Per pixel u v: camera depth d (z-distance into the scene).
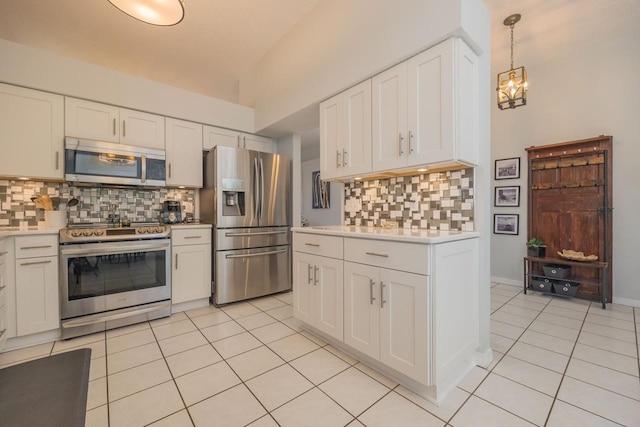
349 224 2.73
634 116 2.92
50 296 2.14
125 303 2.45
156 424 1.31
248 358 1.91
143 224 3.04
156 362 1.85
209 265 2.96
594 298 3.10
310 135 4.94
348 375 1.71
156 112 2.89
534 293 3.41
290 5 2.54
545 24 2.71
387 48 1.95
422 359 1.46
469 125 1.77
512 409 1.40
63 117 2.44
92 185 2.77
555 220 3.41
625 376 1.67
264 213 3.28
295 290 2.38
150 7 1.73
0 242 1.89
